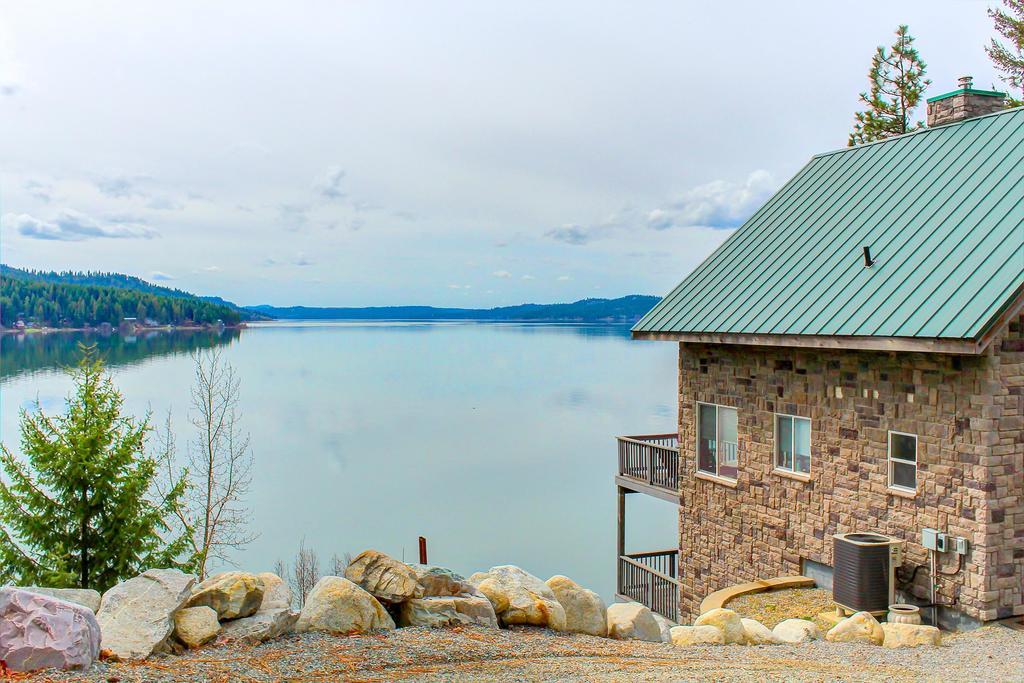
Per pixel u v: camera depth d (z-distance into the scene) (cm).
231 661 738
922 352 1297
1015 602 1287
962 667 1009
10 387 8100
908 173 1758
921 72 3903
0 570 1986
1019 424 1285
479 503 5578
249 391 11531
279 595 870
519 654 853
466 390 11462
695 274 1962
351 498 5703
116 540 2075
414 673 753
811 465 1578
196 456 4044
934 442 1342
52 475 2055
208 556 3134
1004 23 3284
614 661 872
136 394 8594
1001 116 1684
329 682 705
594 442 7450
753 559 1723
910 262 1483
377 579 931
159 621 763
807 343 1475
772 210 2012
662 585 1944
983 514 1267
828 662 1006
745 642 1112
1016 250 1320
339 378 13362
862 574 1359
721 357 1802
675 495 1964
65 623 687
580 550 4619
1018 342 1280
